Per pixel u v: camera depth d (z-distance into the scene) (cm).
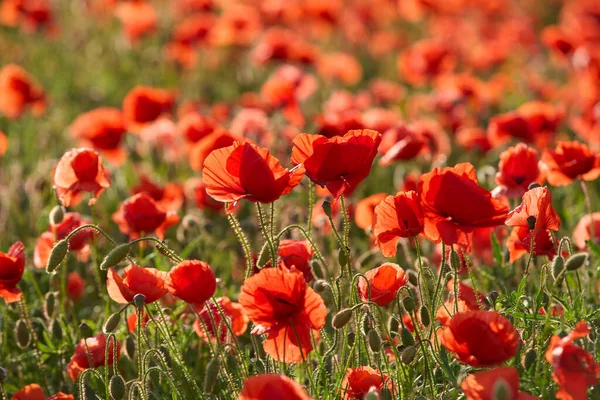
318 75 1431
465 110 1086
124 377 572
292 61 1228
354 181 449
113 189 907
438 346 468
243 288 420
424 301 531
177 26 1622
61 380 590
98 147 853
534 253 541
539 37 1875
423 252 716
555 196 862
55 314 594
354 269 666
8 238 807
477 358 407
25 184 866
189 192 829
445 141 895
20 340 553
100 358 520
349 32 1689
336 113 852
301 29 1728
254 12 1502
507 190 568
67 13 1775
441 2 1662
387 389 447
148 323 565
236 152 428
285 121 1095
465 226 429
